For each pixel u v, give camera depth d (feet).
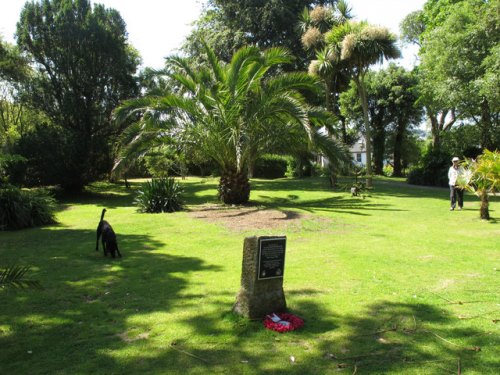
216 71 47.67
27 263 24.56
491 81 61.05
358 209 46.32
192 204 53.06
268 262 15.25
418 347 13.10
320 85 49.60
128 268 23.12
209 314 15.94
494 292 18.16
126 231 34.96
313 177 114.11
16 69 73.72
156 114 44.19
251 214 41.83
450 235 31.19
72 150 67.36
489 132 79.51
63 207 57.00
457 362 12.14
